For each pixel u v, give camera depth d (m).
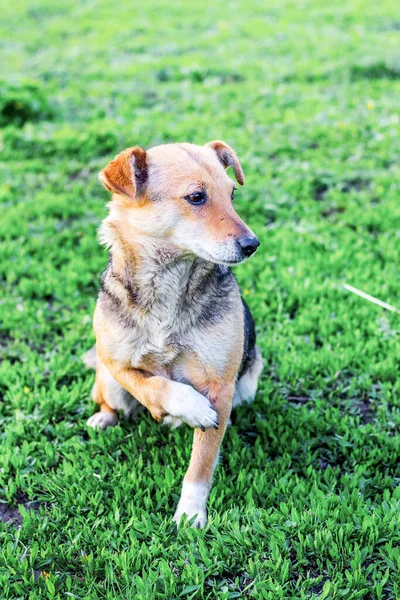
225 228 1.27
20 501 1.33
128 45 4.04
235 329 1.31
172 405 1.27
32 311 1.73
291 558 1.23
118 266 1.31
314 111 2.86
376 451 1.38
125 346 1.31
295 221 2.04
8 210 2.12
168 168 1.29
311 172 2.29
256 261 1.87
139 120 2.80
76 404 1.50
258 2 5.08
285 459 1.36
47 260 1.89
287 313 1.73
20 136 2.59
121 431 1.43
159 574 1.21
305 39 4.02
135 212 1.29
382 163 2.38
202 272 1.29
